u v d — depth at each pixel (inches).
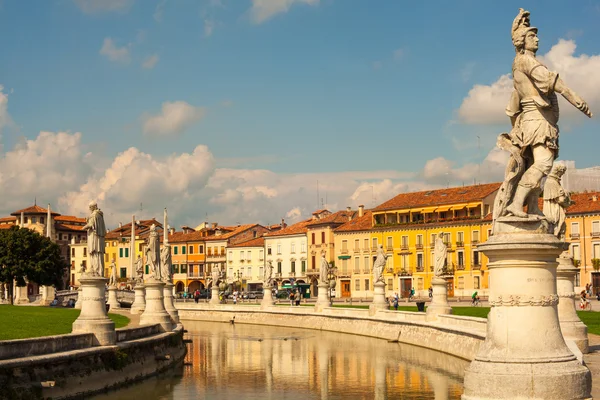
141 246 6038.4
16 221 6284.5
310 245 5132.9
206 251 5895.7
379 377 1302.9
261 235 5944.9
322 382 1275.8
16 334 1293.1
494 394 471.8
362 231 4623.5
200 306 3245.6
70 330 1407.5
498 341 484.4
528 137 495.2
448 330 1574.8
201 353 1797.5
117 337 1254.3
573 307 896.9
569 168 3850.9
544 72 489.4
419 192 4581.7
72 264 6358.3
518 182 502.9
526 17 511.8
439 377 1263.5
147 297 1704.0
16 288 4047.7
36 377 962.7
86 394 1072.8
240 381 1302.9
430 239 4254.4
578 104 479.5
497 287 488.7
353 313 2315.5
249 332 2482.8
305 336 2268.7
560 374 463.8
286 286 4741.6
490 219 3961.6
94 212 1168.2
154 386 1237.7
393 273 4421.8
